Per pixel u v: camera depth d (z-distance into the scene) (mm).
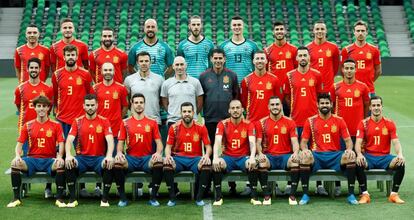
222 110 11367
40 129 10656
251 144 10633
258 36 38062
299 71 11586
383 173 10781
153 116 11430
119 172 10398
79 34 38625
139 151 10695
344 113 11453
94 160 10617
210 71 11477
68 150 10516
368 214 9766
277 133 10844
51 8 39781
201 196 10477
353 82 11469
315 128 10891
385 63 37406
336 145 10867
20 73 12836
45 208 10234
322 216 9656
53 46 12617
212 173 10586
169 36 38062
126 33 38719
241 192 11531
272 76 11508
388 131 10867
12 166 10430
